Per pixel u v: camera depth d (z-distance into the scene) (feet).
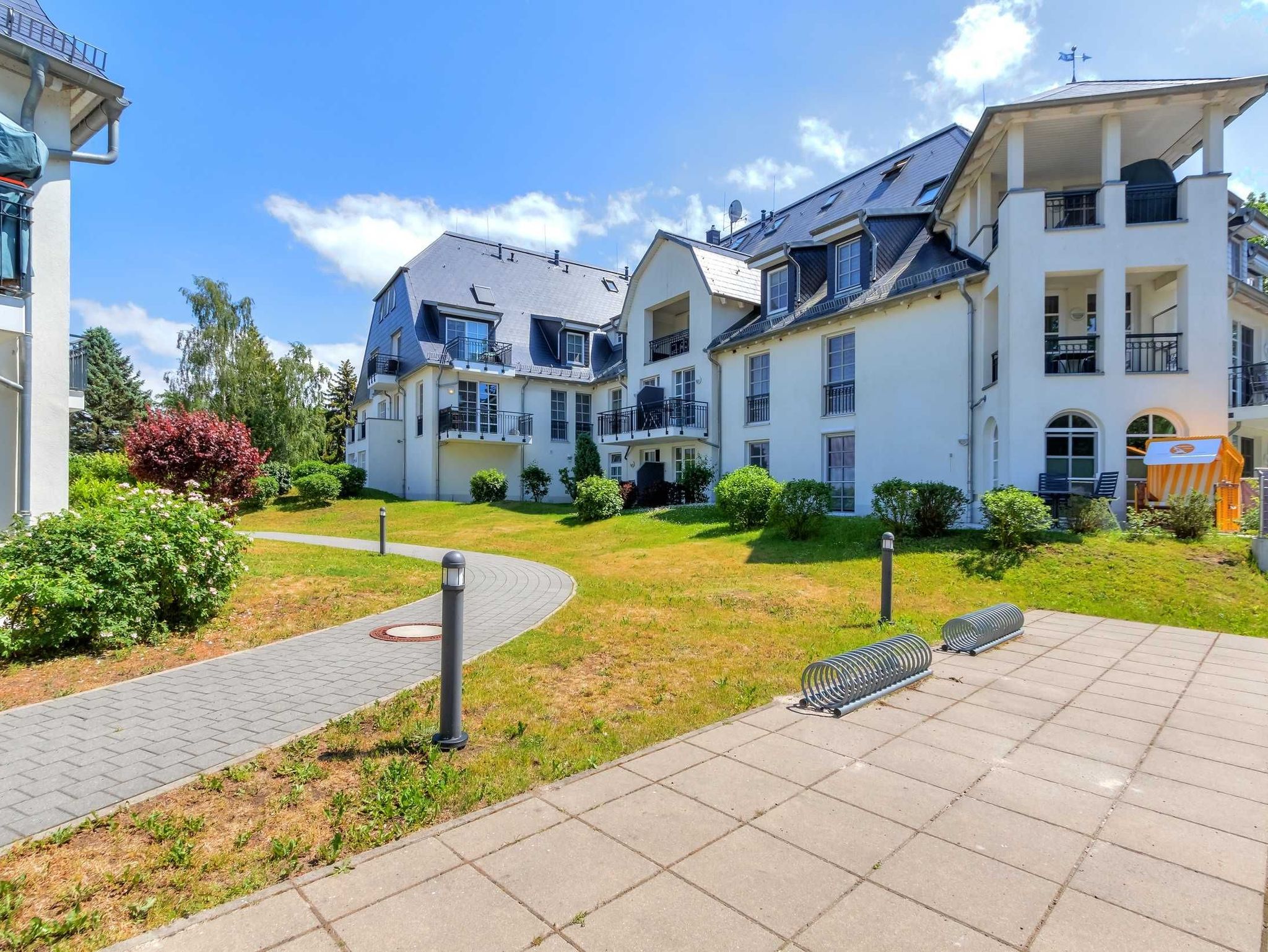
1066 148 42.29
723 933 7.16
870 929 7.26
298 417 96.17
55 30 26.55
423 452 87.45
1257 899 7.89
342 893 7.89
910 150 67.92
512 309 94.17
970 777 11.30
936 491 37.86
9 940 7.11
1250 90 35.83
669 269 73.31
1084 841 9.25
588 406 95.86
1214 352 36.65
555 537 53.47
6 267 23.77
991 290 42.50
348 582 30.94
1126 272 38.52
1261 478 29.22
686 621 23.71
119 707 14.87
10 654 18.29
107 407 145.69
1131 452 38.50
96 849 9.04
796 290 59.47
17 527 20.29
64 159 26.94
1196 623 24.31
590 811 9.95
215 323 91.71
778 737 13.07
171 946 6.97
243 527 68.23
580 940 7.04
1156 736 13.28
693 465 66.69
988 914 7.56
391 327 96.43
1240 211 45.68
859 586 30.27
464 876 8.25
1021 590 29.01
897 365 48.91
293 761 11.84
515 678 16.75
